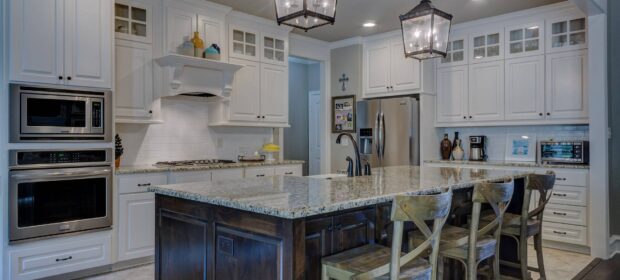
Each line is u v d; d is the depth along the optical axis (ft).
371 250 6.65
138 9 12.55
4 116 9.49
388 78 17.87
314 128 24.63
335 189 7.20
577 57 13.69
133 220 11.48
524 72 14.87
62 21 10.25
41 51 9.91
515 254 10.42
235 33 15.10
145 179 11.69
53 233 10.07
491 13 15.12
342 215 6.68
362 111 18.15
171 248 7.61
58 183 10.12
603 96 12.51
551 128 15.19
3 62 9.55
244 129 16.52
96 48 10.80
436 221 5.88
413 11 9.69
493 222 7.75
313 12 7.60
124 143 13.20
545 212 13.78
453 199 8.90
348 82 19.08
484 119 15.88
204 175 12.91
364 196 6.36
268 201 5.92
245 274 6.06
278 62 16.52
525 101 14.84
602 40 12.53
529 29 14.79
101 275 10.85
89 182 10.64
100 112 10.85
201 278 6.89
